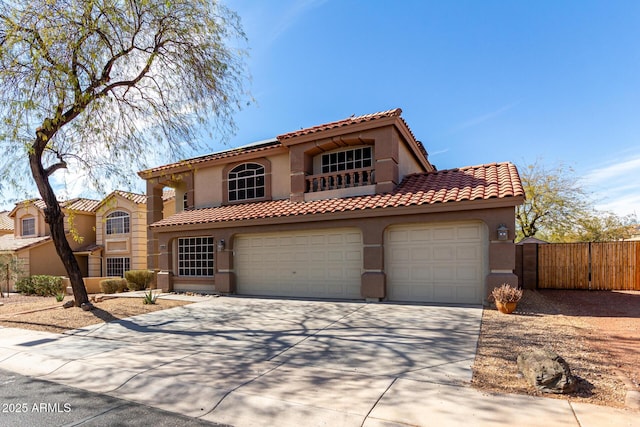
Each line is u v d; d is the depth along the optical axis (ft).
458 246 35.94
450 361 19.30
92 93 34.71
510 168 39.70
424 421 12.86
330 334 25.94
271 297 44.29
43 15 28.58
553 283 47.01
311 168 47.91
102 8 30.63
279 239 45.47
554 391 14.78
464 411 13.41
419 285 37.45
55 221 39.42
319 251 42.88
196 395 16.10
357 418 13.34
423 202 35.40
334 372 18.26
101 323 32.63
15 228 88.99
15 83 30.94
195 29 34.37
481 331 25.25
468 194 34.53
